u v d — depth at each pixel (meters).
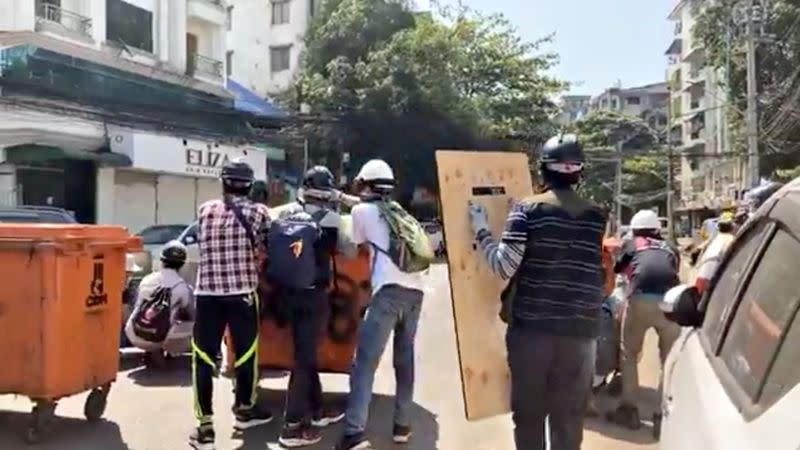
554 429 3.91
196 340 5.23
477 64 37.88
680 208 60.31
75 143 20.92
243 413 5.66
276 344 6.24
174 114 25.84
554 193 3.90
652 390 7.05
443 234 4.32
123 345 8.18
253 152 28.19
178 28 27.50
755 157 27.38
